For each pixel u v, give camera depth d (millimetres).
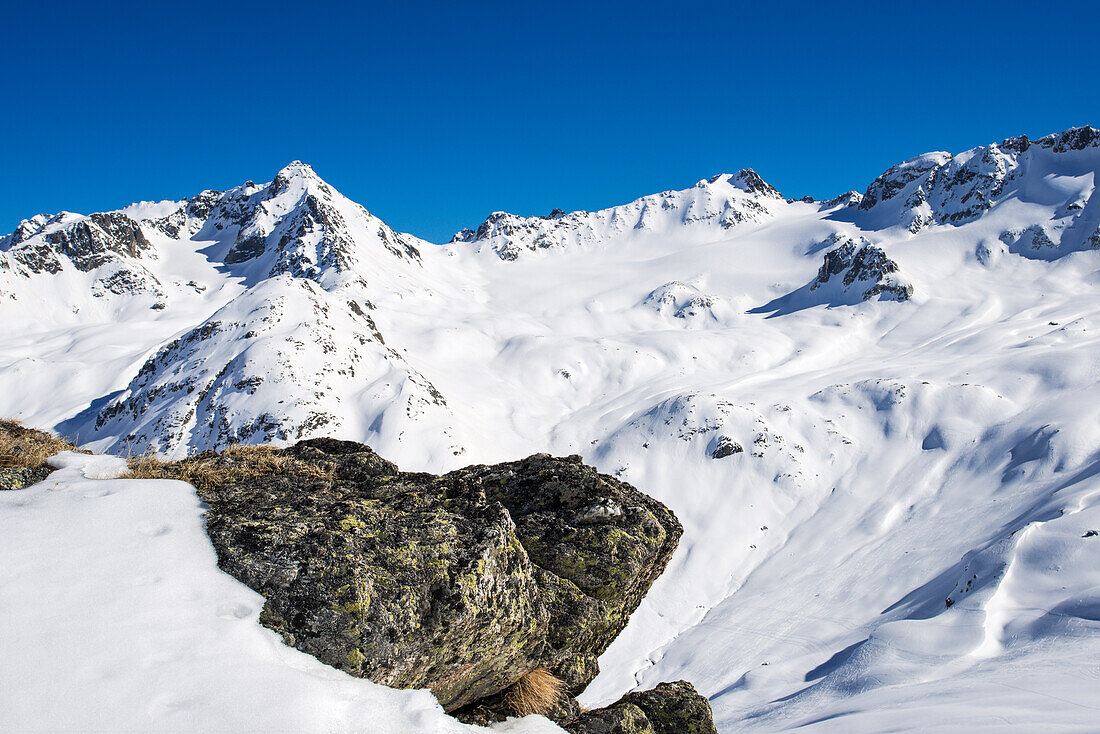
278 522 6965
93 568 5781
